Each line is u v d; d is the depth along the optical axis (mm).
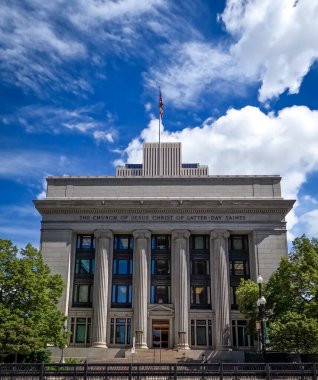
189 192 67625
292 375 27984
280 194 67062
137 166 90188
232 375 27984
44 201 65500
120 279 65125
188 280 63875
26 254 49438
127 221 65438
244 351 58031
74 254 66062
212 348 61094
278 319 48125
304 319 45188
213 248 64688
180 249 64000
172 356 56594
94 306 62531
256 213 65125
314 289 47656
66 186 68375
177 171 84438
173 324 61969
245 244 66375
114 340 62125
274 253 63438
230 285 64438
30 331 43375
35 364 28172
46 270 50406
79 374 27516
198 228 64875
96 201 65188
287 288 49969
